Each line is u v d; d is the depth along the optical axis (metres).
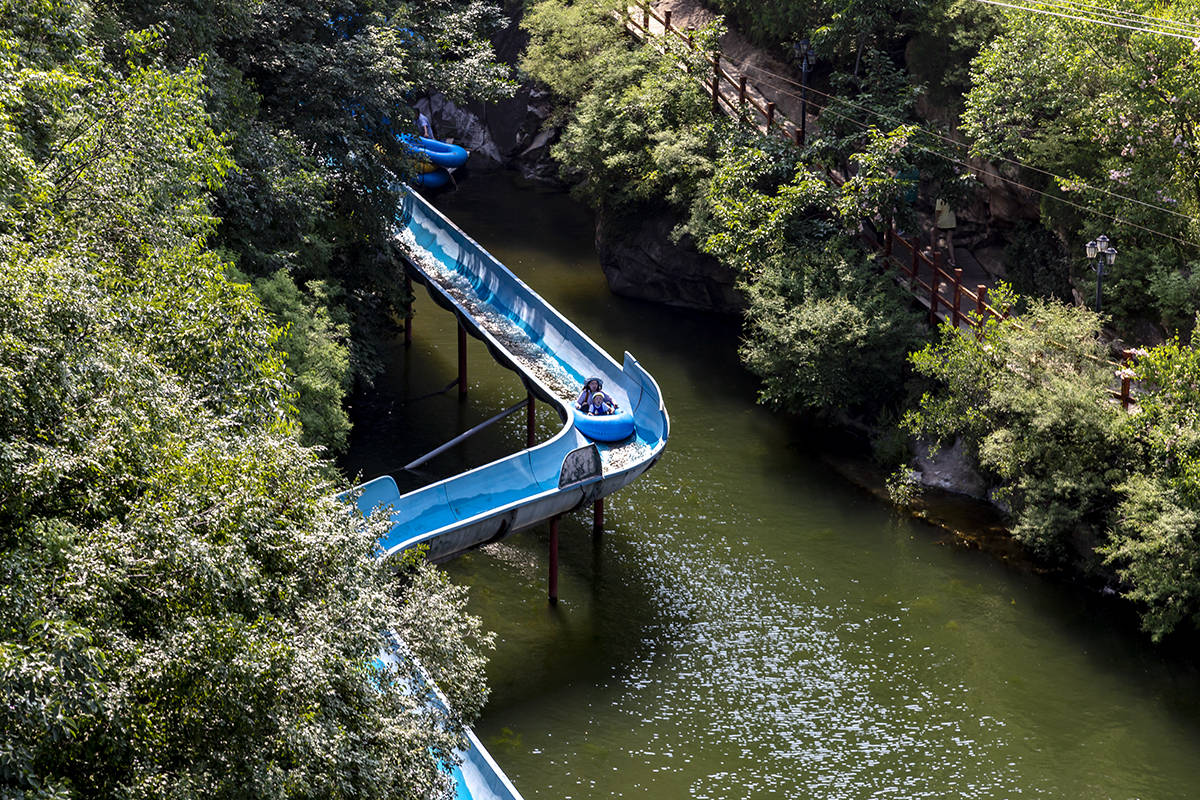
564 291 41.91
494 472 25.81
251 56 31.06
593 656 23.67
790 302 31.94
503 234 47.22
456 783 17.92
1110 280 29.67
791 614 24.97
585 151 40.97
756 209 33.81
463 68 35.78
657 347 37.69
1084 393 24.97
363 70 31.73
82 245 13.80
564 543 27.55
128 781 9.66
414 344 38.22
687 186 37.97
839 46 37.94
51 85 15.51
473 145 56.09
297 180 27.77
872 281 31.84
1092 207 30.36
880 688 22.77
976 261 35.09
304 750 10.41
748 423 33.09
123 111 17.12
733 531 27.95
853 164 36.78
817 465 30.89
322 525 12.16
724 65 43.88
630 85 41.19
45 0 17.53
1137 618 24.70
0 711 8.65
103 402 11.12
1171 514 22.47
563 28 45.69
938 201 34.62
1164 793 20.09
